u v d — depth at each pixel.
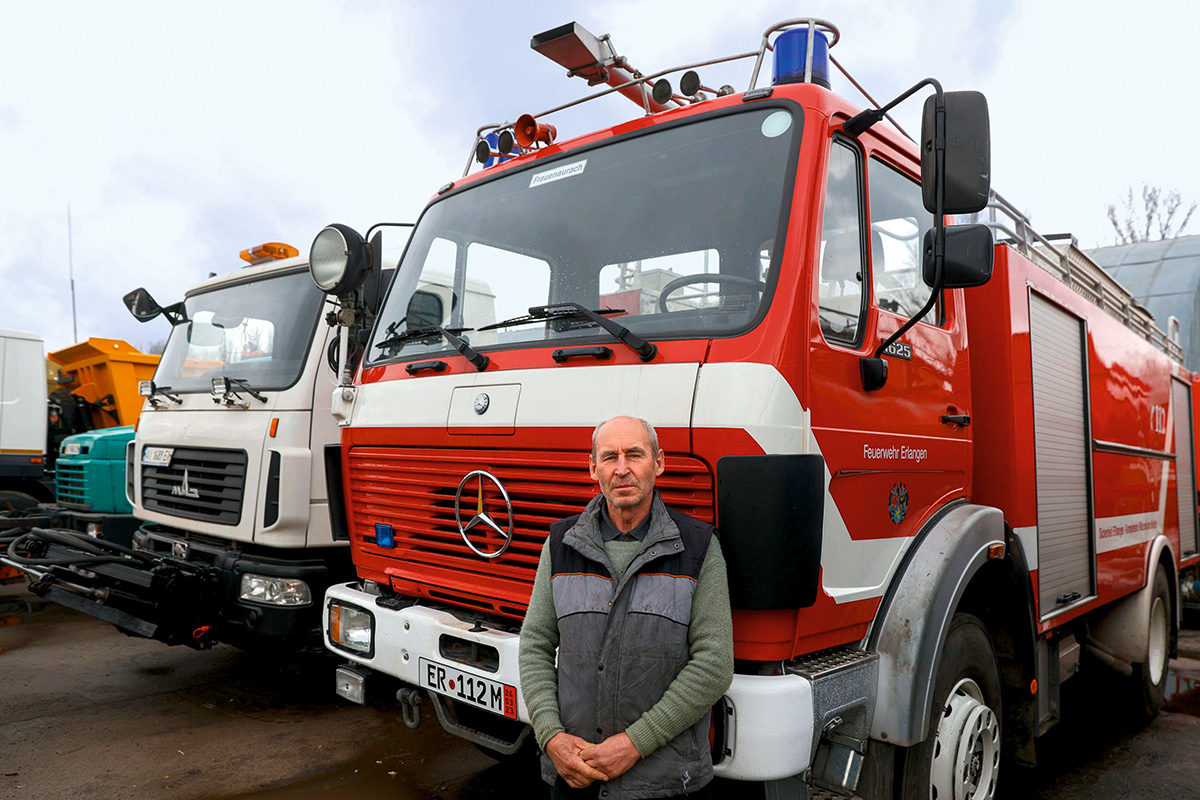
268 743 4.30
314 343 4.64
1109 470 4.61
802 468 2.23
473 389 2.84
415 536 3.10
